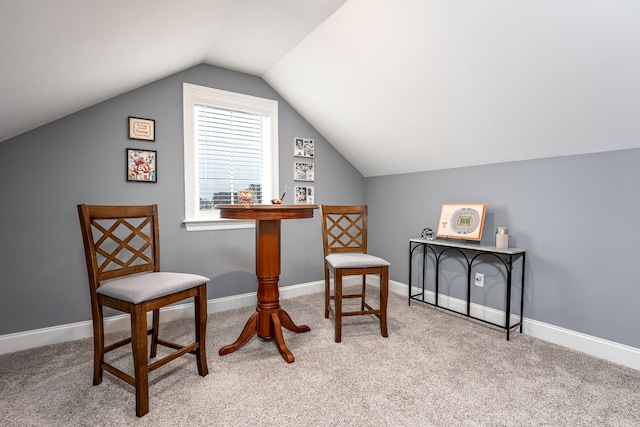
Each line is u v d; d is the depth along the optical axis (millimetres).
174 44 1945
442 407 1425
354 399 1484
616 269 1807
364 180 3697
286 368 1762
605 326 1857
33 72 1397
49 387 1579
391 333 2232
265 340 2109
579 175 1942
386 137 2828
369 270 2172
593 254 1895
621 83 1482
